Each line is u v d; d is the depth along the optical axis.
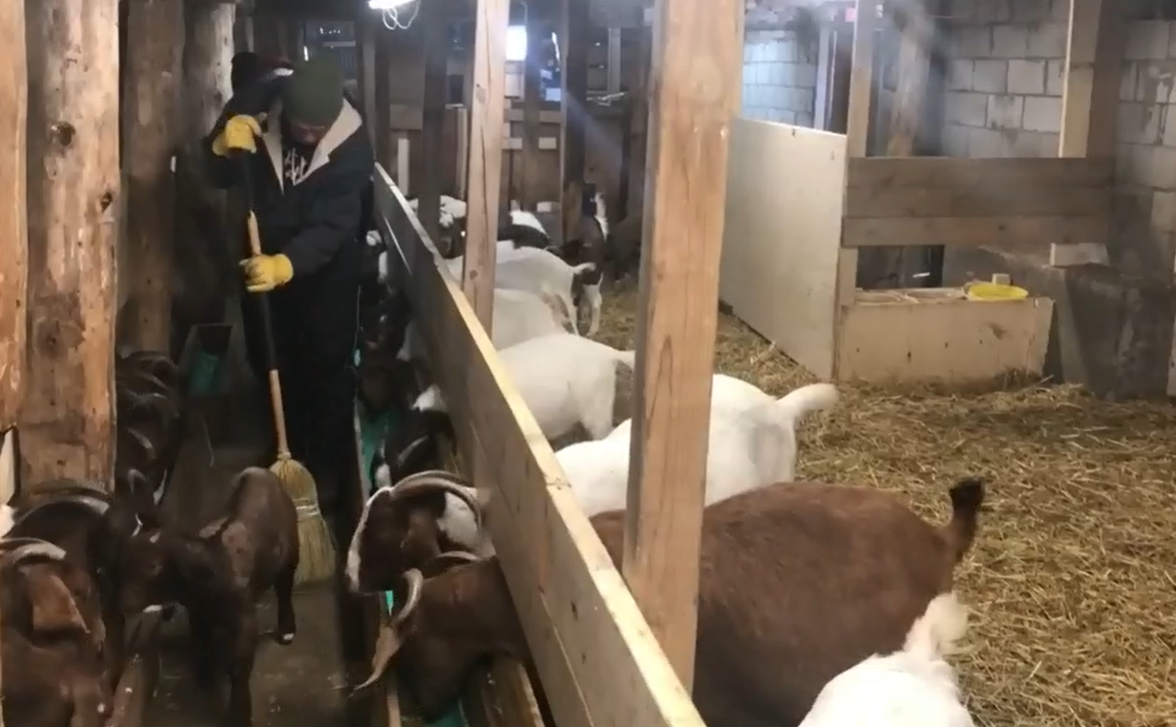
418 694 3.34
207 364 6.64
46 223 3.42
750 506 2.95
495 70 4.48
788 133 7.14
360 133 4.86
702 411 2.12
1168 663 3.69
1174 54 6.32
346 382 5.14
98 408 3.55
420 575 3.19
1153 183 6.49
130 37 5.24
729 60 2.00
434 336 5.24
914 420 5.95
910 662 2.40
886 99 8.84
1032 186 6.64
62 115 3.38
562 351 4.73
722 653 2.77
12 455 3.53
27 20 3.34
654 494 2.14
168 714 3.53
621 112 10.55
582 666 2.37
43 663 2.55
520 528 3.05
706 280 2.07
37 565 2.67
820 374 6.74
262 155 4.88
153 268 5.41
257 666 3.82
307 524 4.33
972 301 6.61
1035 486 5.08
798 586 2.81
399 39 10.07
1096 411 6.10
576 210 8.52
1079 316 6.51
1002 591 4.11
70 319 3.48
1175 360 6.30
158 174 5.36
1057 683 3.56
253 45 9.69
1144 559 4.39
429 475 3.65
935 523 4.68
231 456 5.39
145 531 3.30
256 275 4.52
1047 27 7.34
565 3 8.26
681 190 2.02
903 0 7.97
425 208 6.95
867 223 6.45
